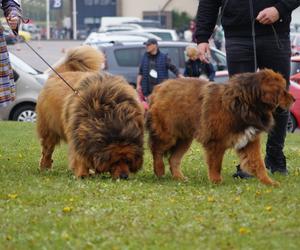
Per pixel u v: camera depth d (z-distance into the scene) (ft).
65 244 20.22
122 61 86.53
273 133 33.76
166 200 26.32
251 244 20.33
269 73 29.63
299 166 37.68
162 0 255.70
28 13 202.49
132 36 129.39
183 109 32.04
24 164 37.09
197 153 42.80
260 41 32.78
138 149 30.55
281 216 23.61
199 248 19.94
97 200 26.16
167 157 34.42
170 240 20.75
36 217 23.27
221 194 27.53
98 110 30.55
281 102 29.58
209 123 30.60
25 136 52.95
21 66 67.36
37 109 35.29
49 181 30.35
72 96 32.04
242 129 30.09
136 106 31.35
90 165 31.04
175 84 32.78
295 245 20.24
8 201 25.86
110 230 21.83
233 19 32.83
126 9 259.80
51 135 35.14
